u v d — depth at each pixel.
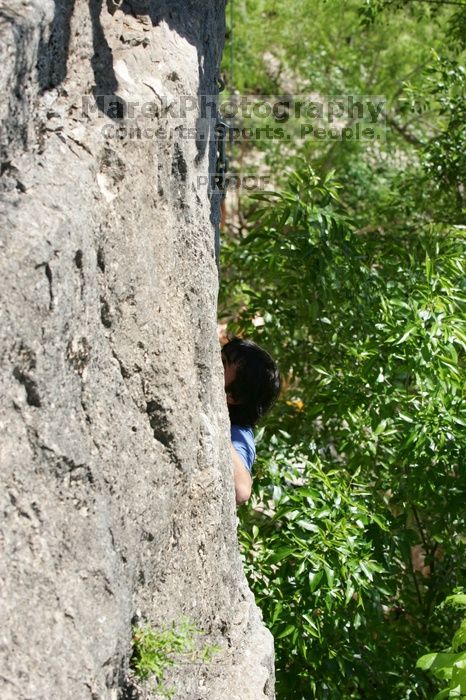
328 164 10.20
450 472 5.05
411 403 4.75
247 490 3.87
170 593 2.95
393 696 4.84
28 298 2.14
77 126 2.59
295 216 4.88
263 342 5.30
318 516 4.23
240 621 3.44
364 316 4.96
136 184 2.78
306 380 5.38
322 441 5.26
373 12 7.84
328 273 4.91
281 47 12.04
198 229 3.30
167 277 3.02
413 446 4.53
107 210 2.60
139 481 2.69
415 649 5.09
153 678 2.75
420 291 4.69
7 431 2.12
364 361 4.65
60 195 2.34
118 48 2.93
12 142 2.32
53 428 2.25
